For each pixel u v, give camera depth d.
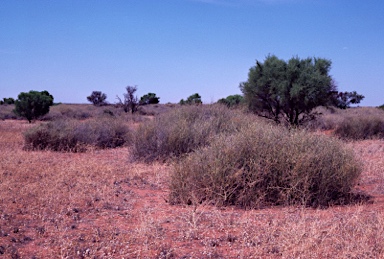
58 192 7.62
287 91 18.39
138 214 6.51
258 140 7.55
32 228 5.71
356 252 4.68
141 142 12.15
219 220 6.07
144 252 4.83
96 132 16.11
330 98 19.11
